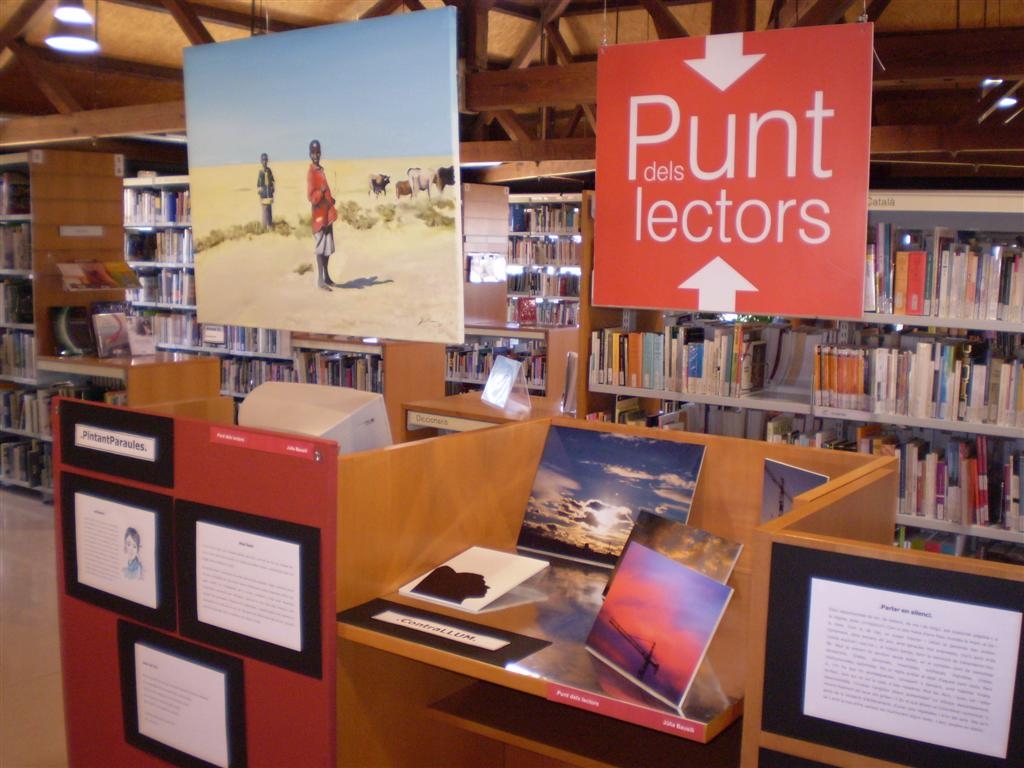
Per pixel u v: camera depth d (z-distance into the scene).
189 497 2.01
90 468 2.21
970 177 13.84
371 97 1.93
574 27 11.22
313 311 2.12
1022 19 9.38
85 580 2.27
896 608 1.29
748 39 2.01
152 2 8.89
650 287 2.18
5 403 7.24
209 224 2.28
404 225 1.93
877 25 9.77
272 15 9.75
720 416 4.68
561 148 10.82
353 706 1.89
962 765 1.26
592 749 1.90
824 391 4.12
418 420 4.75
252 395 2.49
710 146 2.07
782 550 1.38
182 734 2.10
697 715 1.45
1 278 7.46
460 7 7.88
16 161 6.79
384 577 1.97
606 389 4.70
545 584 2.07
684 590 1.58
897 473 2.08
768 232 2.02
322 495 1.80
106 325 6.41
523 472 2.43
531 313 10.60
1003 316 3.72
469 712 2.05
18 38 9.73
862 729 1.33
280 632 1.89
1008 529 3.82
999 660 1.23
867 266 4.00
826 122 1.94
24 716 3.46
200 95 2.23
